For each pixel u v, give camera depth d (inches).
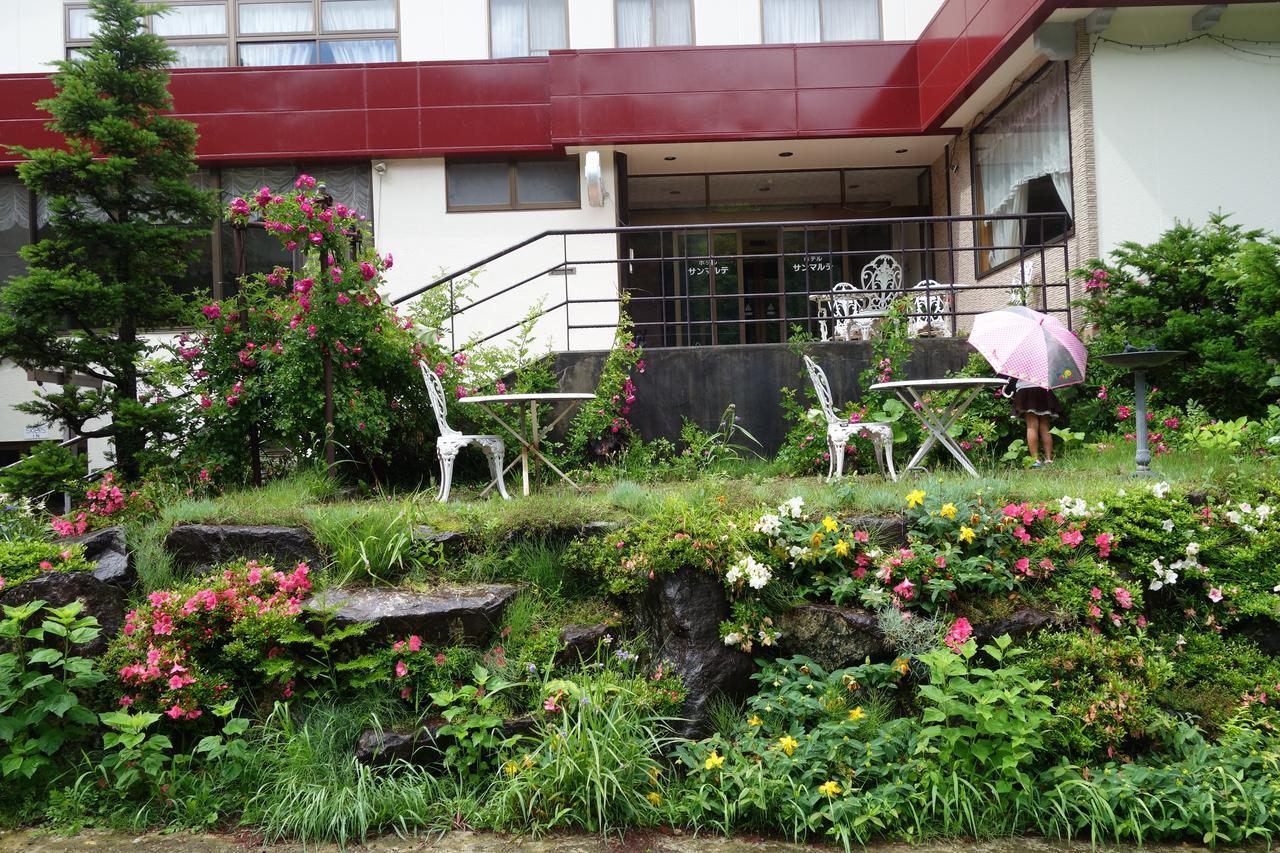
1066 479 203.6
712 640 159.9
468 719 149.2
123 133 241.6
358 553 174.6
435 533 181.2
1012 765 139.7
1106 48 305.7
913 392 229.9
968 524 173.5
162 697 149.0
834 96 408.5
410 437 253.9
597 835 138.1
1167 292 275.3
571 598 178.1
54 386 385.7
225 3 423.5
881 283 430.9
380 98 408.2
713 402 287.3
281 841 137.3
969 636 155.0
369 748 148.1
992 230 387.9
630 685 154.9
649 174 466.9
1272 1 293.9
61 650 155.1
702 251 473.7
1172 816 138.8
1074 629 163.5
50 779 146.3
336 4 425.4
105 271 246.4
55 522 191.6
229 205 246.5
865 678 155.8
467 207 417.4
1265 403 257.4
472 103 409.7
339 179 415.5
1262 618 173.9
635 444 279.0
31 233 401.7
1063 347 232.2
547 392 281.3
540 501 195.6
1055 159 327.0
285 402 225.9
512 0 430.6
